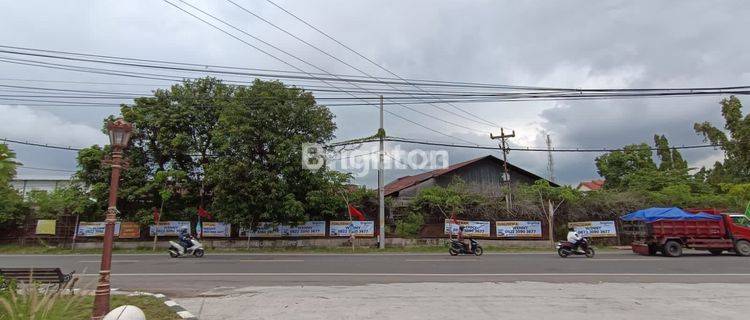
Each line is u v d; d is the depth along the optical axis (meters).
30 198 29.69
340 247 27.47
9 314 6.77
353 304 8.98
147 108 28.53
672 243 20.67
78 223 28.02
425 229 28.83
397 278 13.37
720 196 32.09
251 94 26.08
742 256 20.55
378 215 29.23
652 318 7.79
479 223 28.77
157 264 17.53
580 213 29.94
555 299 9.51
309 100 26.42
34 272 9.95
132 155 28.08
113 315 6.06
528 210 29.44
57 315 7.34
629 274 14.23
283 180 25.98
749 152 31.86
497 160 38.81
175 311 8.41
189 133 29.17
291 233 27.89
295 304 9.03
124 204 28.50
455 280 12.87
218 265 17.08
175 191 28.45
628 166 43.97
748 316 7.93
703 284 11.83
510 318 7.79
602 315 8.01
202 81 29.30
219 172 25.36
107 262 7.93
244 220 25.52
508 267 16.22
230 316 8.03
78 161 28.11
